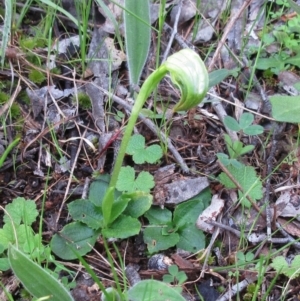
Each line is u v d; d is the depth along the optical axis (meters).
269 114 0.39
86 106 0.39
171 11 0.45
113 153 0.37
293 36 0.42
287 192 0.35
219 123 0.39
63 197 0.35
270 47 0.43
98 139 0.37
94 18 0.43
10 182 0.35
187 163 0.37
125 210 0.32
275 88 0.41
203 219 0.33
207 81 0.24
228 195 0.35
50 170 0.36
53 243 0.31
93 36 0.42
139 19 0.35
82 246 0.32
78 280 0.31
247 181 0.35
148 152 0.35
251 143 0.38
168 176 0.36
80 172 0.36
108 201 0.30
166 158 0.36
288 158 0.37
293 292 0.31
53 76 0.40
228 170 0.35
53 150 0.36
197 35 0.44
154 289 0.27
